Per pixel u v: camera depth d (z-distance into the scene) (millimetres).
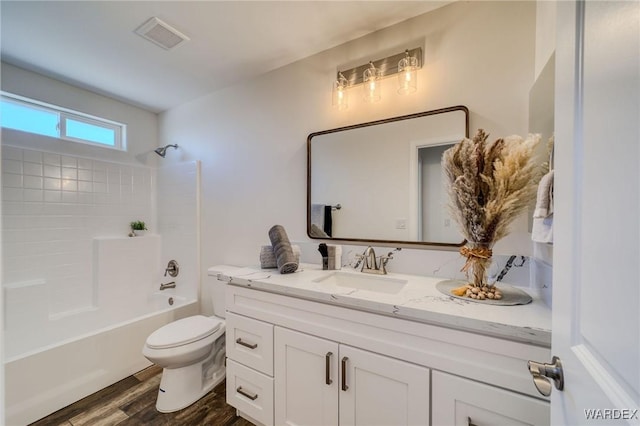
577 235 498
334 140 1781
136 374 1978
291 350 1300
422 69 1499
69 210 2268
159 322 2164
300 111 1938
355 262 1681
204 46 1778
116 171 2592
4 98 2000
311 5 1427
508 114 1289
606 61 409
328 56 1812
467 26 1384
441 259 1438
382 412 1045
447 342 928
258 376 1422
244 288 1490
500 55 1310
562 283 558
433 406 944
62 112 2299
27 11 1442
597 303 424
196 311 2455
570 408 503
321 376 1204
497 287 1171
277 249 1626
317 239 1843
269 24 1576
